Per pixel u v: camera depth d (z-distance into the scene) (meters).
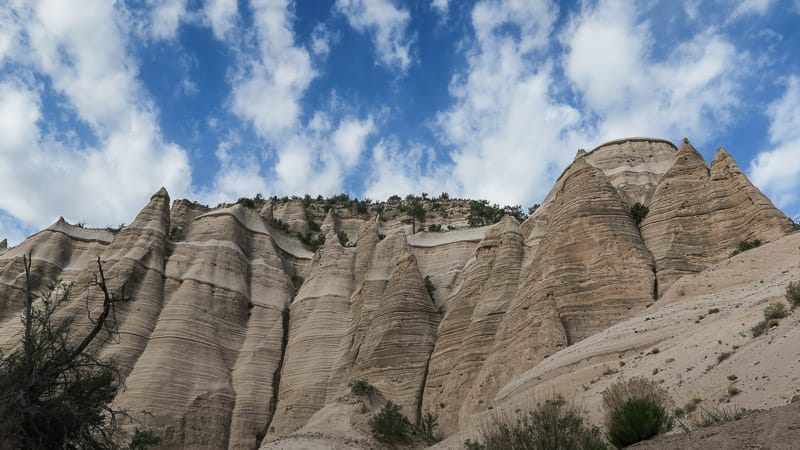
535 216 58.62
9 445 14.31
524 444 15.46
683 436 13.59
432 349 53.28
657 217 45.62
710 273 34.72
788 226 39.38
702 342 25.17
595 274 42.19
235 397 56.69
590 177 48.12
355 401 45.84
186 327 59.56
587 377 29.23
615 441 16.41
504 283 51.25
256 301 67.62
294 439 40.25
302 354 60.03
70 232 74.31
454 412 44.81
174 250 68.25
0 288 64.38
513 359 40.28
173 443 50.84
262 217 80.69
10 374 15.45
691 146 49.44
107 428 17.36
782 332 20.80
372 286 62.06
